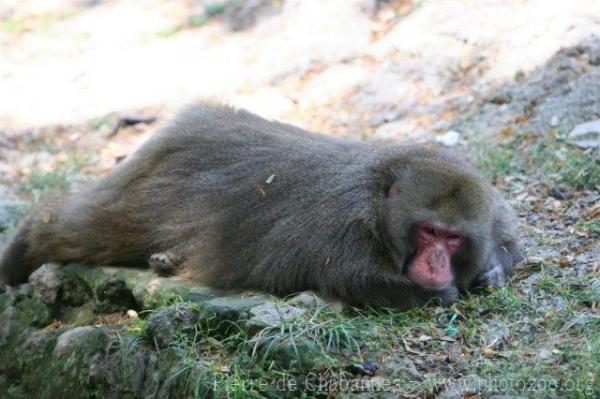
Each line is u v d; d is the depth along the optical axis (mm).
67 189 18500
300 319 10016
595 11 20156
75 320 12898
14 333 13219
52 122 21781
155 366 10438
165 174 12875
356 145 11812
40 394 12117
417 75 20625
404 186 10727
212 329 10422
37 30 25266
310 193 11234
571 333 9906
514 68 19562
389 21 22641
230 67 22531
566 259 11859
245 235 11508
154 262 12258
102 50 24047
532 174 15828
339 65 21734
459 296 11203
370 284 10711
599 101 17375
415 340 10016
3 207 17359
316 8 23562
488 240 10938
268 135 12586
